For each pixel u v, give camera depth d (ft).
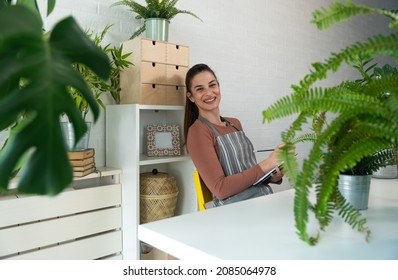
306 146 12.37
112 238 6.57
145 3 7.70
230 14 9.71
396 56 1.93
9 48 1.37
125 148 6.59
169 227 2.98
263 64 10.84
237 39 9.95
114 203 6.58
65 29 1.60
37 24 1.49
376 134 2.12
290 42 11.90
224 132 6.74
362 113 2.17
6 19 1.37
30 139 1.31
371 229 2.85
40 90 1.37
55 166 1.30
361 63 2.67
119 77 7.11
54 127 1.35
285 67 11.72
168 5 7.00
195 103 7.04
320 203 2.27
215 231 2.87
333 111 2.13
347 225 2.96
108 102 7.22
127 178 6.56
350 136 2.27
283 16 11.57
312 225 2.95
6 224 5.26
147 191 6.73
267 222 3.10
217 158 6.13
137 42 6.65
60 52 1.53
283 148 2.42
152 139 7.20
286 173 2.39
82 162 5.74
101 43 7.07
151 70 6.79
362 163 3.20
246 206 3.67
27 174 1.27
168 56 7.07
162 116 8.11
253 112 10.55
